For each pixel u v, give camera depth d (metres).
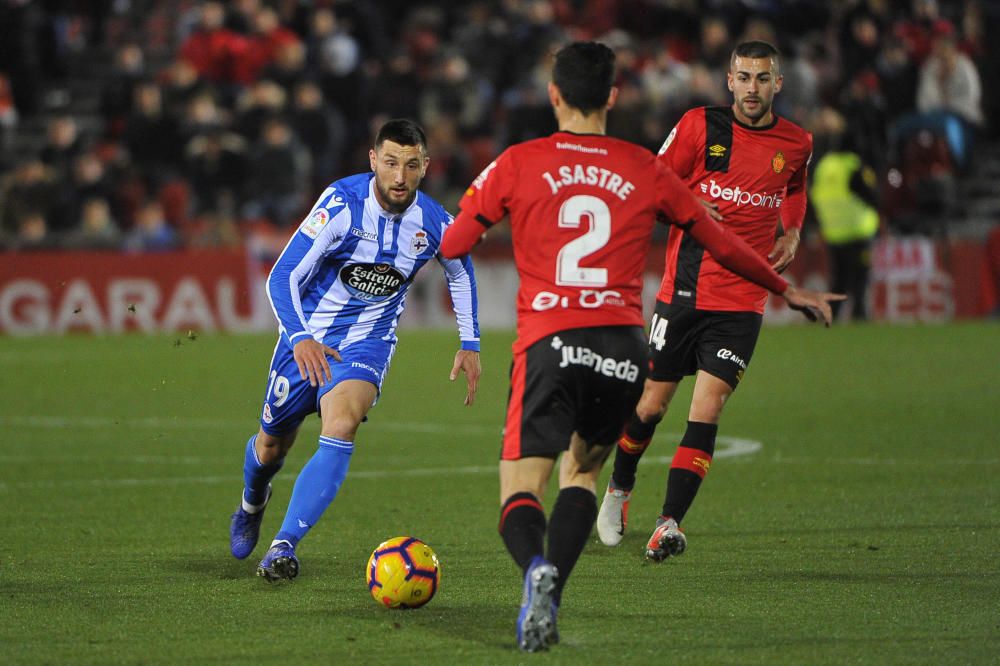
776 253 25.28
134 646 17.97
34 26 87.12
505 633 18.61
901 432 39.44
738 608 19.83
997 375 51.53
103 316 70.25
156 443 39.84
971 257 72.06
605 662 17.03
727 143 25.17
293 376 22.73
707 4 86.06
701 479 23.81
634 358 18.05
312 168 75.31
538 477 17.97
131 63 82.75
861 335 64.88
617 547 24.84
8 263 69.75
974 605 19.83
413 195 23.11
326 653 17.61
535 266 18.11
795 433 39.66
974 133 79.31
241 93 80.94
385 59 83.12
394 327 23.62
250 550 23.66
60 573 22.70
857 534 25.45
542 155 18.14
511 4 86.25
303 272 22.39
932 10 86.50
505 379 53.41
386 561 19.95
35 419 44.84
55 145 77.88
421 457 36.78
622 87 73.94
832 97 78.81
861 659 17.05
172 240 71.56
